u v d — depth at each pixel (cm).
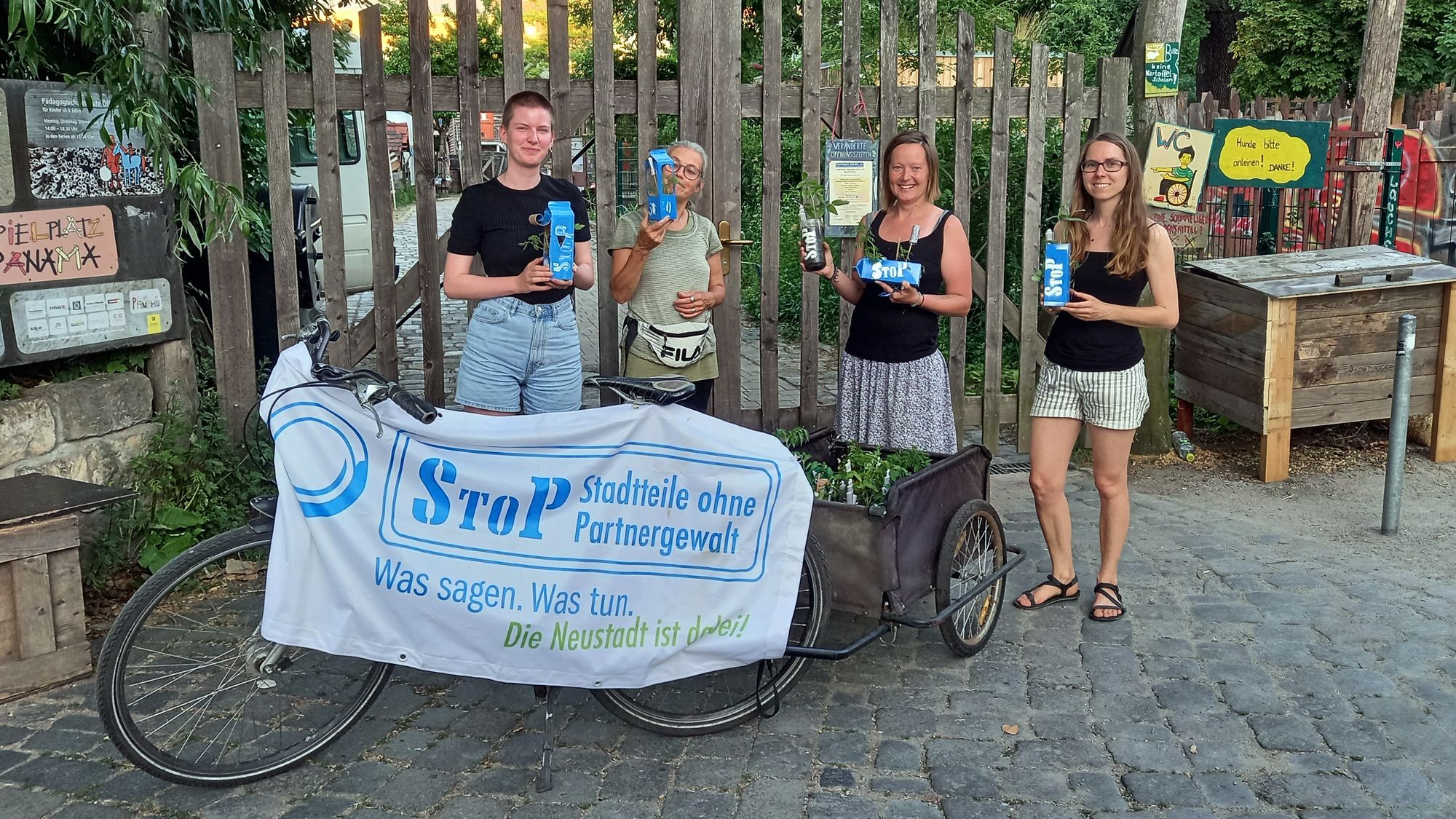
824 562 343
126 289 458
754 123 1138
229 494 482
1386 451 647
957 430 620
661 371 441
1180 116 689
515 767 322
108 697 292
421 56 495
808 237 434
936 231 422
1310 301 588
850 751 330
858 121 564
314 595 294
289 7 602
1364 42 718
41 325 428
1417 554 492
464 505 295
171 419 479
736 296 562
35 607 358
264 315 599
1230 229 738
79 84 421
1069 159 604
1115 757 326
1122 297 404
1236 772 317
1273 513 553
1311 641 402
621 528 303
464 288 405
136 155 458
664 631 309
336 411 288
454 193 2831
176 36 486
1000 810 299
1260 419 596
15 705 354
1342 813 296
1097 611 422
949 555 367
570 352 430
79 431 446
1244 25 1655
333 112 490
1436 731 337
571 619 301
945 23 1105
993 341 612
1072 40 1473
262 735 333
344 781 313
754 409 584
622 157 1076
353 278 1007
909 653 396
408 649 299
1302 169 645
